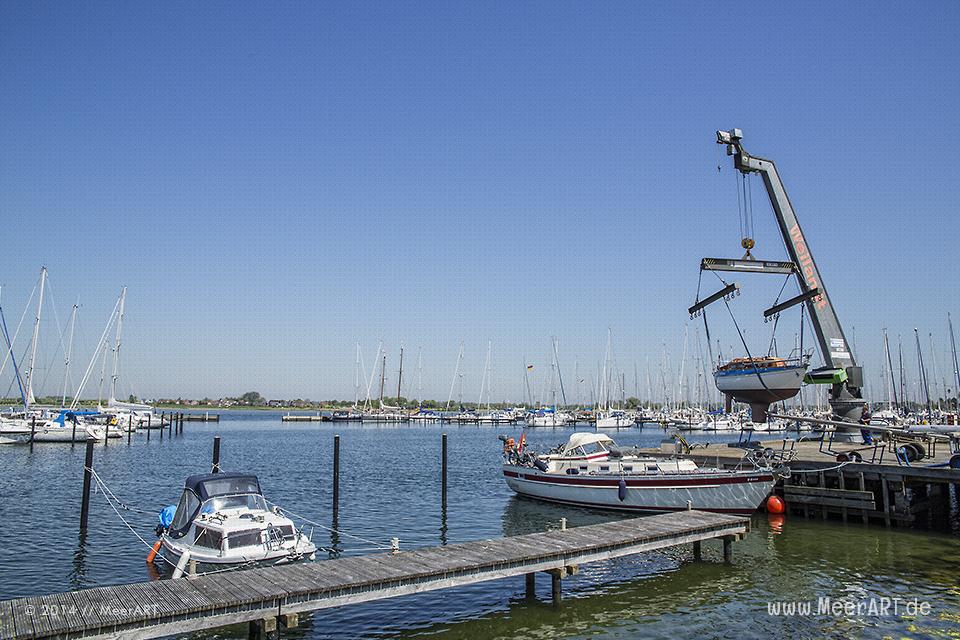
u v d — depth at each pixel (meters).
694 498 29.02
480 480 45.38
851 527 26.89
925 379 101.38
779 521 28.08
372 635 15.38
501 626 16.02
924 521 28.27
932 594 18.20
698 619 16.45
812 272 38.50
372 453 68.88
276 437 97.31
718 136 36.69
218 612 13.35
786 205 38.03
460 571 16.09
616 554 18.78
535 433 115.06
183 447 73.81
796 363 40.00
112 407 95.69
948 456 32.62
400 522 29.73
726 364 44.22
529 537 19.48
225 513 19.88
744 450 37.16
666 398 133.75
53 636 11.91
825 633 15.47
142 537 25.44
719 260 35.06
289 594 14.01
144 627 12.62
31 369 79.56
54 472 46.81
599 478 31.45
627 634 15.53
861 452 34.34
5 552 22.98
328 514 31.48
